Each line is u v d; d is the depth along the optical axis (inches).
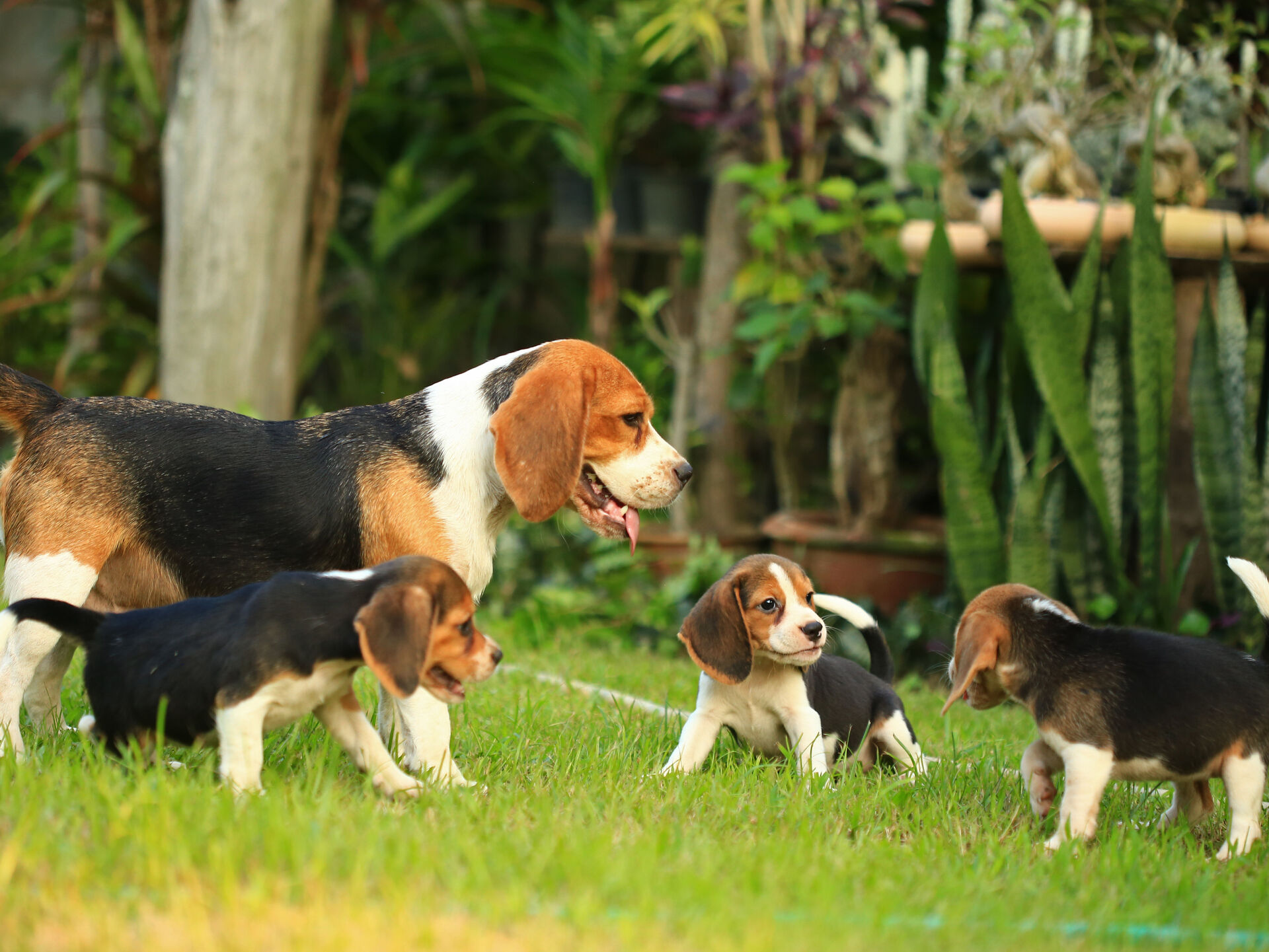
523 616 487.5
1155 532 412.2
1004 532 444.5
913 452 590.6
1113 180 486.6
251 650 211.9
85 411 253.3
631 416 268.7
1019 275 406.9
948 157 486.6
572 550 569.6
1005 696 250.1
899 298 531.8
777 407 574.6
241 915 160.9
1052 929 182.1
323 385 754.8
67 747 236.5
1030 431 441.7
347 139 729.0
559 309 786.8
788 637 262.1
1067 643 236.4
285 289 542.0
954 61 498.3
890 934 170.7
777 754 289.4
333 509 251.3
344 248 691.4
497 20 637.3
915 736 326.6
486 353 764.6
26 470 247.9
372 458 255.1
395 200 691.4
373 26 618.8
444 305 718.5
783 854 202.5
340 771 245.4
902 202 523.5
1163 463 410.9
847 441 513.0
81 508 244.7
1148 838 242.2
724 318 597.6
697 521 601.6
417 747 242.2
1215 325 407.2
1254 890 206.5
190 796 200.8
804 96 531.5
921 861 214.1
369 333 708.0
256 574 251.0
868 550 483.2
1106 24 529.3
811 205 504.4
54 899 164.4
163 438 251.4
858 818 238.4
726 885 184.1
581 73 599.5
